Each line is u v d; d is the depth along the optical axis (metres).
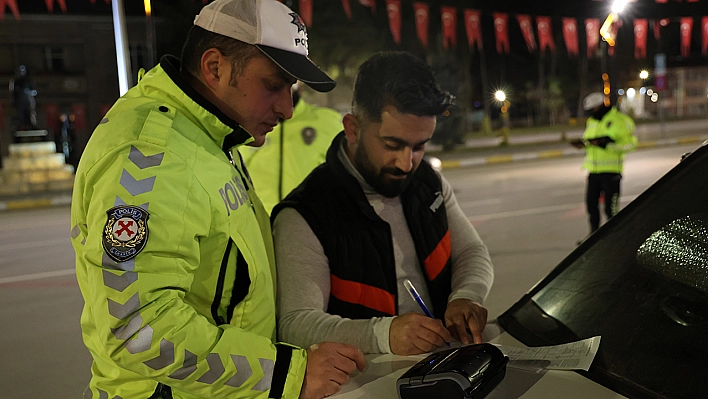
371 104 1.61
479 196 10.30
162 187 1.16
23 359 4.00
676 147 18.28
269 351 1.26
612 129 6.41
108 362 1.27
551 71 33.69
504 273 5.35
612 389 1.20
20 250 7.85
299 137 3.06
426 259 1.80
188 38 1.36
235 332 1.24
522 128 32.00
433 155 19.05
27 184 14.95
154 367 1.14
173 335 1.13
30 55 22.55
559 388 1.22
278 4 1.36
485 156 18.20
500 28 9.99
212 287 1.29
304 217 1.69
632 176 11.79
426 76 1.60
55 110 22.78
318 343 1.46
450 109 1.65
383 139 1.63
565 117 35.06
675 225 1.47
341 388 1.31
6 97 22.17
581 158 16.78
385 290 1.73
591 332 1.40
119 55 6.72
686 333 1.25
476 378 1.18
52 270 6.58
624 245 1.55
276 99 1.37
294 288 1.63
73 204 1.26
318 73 1.34
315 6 17.50
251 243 1.35
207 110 1.32
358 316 1.72
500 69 30.42
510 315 1.65
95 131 1.26
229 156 1.44
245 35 1.29
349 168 1.73
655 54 25.03
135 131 1.21
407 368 1.39
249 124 1.37
